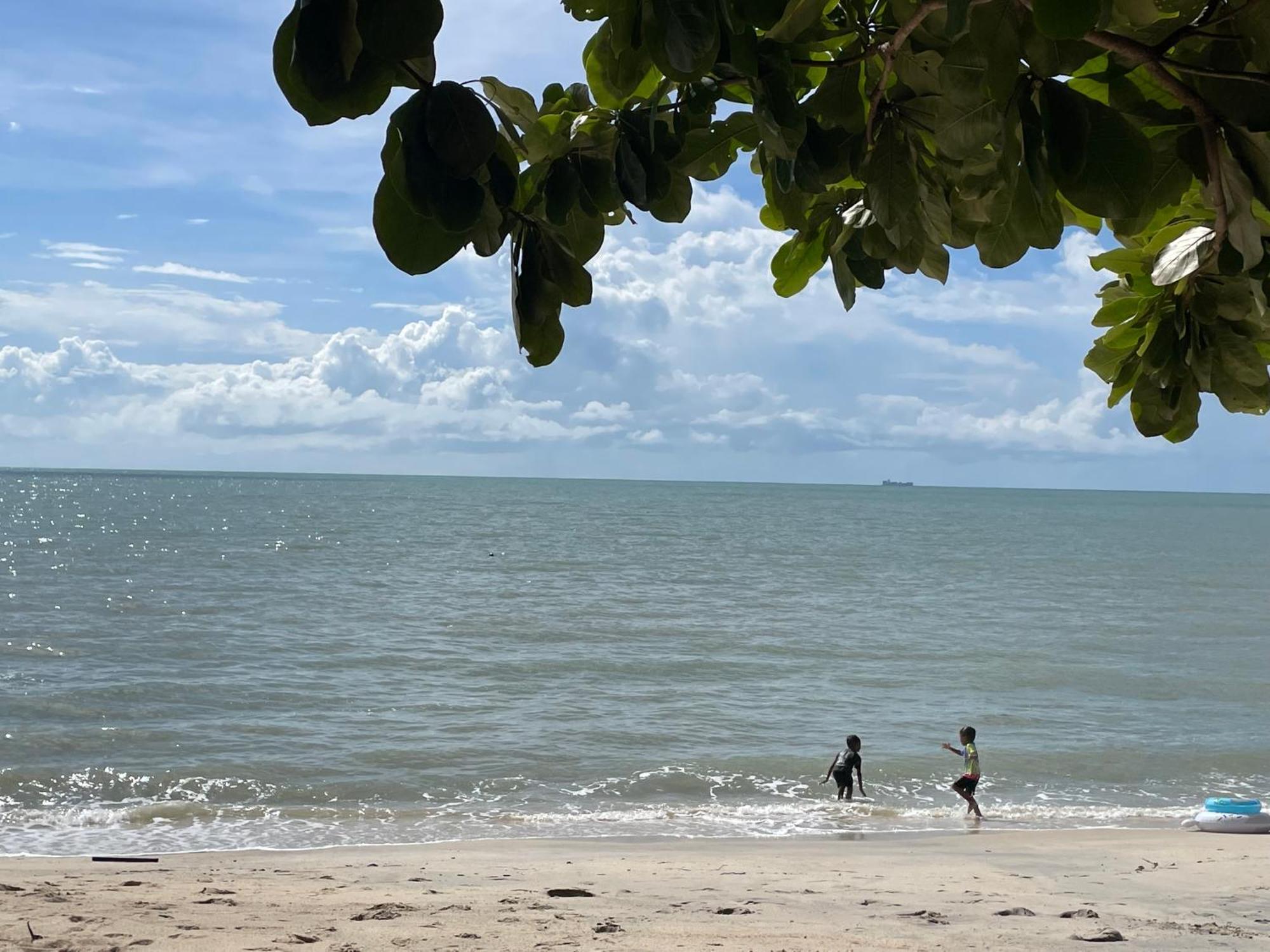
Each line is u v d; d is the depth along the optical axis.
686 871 12.84
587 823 17.58
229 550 80.06
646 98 1.83
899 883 12.12
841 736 25.16
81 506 148.62
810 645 40.44
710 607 52.09
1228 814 17.03
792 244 2.19
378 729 24.41
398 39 1.20
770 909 10.04
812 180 1.80
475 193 1.31
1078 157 1.48
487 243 1.44
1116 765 23.00
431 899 9.93
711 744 23.91
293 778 19.91
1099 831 17.05
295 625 42.19
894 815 18.61
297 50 1.22
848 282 2.07
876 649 39.91
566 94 1.81
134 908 8.60
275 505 165.62
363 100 1.26
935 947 8.12
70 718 24.53
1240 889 12.02
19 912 8.18
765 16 1.54
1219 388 2.11
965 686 32.78
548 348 1.68
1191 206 2.04
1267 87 1.53
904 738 25.08
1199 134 1.65
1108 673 35.66
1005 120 1.46
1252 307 2.04
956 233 1.83
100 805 17.78
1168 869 13.40
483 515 151.12
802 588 62.91
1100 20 1.38
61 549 76.62
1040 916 10.11
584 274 1.65
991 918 9.84
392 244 1.33
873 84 1.82
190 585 56.34
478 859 13.85
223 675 30.80
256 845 15.37
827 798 19.75
